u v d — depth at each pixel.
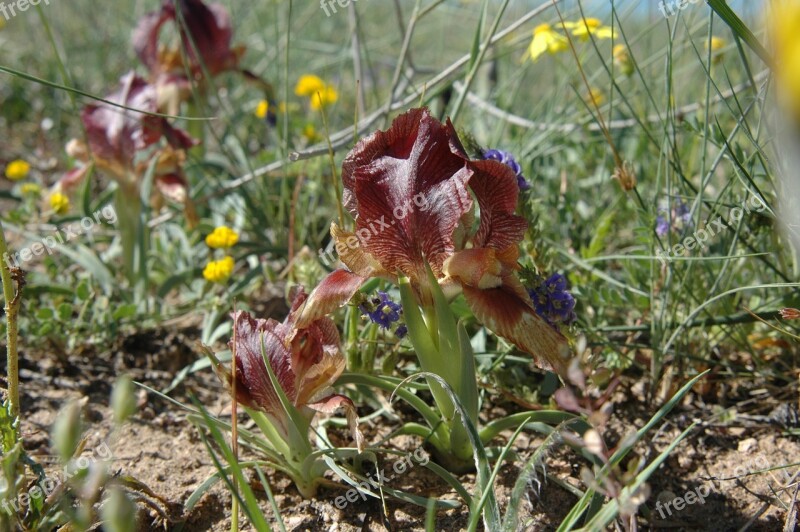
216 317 0.35
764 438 0.29
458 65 0.37
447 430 0.26
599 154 0.46
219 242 0.37
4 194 0.45
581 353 0.19
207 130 0.57
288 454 0.25
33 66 0.67
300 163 0.46
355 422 0.23
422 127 0.24
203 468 0.28
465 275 0.23
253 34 0.74
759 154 0.29
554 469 0.27
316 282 0.32
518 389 0.31
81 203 0.40
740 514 0.26
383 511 0.25
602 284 0.36
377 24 0.82
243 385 0.24
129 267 0.40
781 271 0.33
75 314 0.37
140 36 0.47
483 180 0.24
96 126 0.39
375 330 0.30
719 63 0.42
